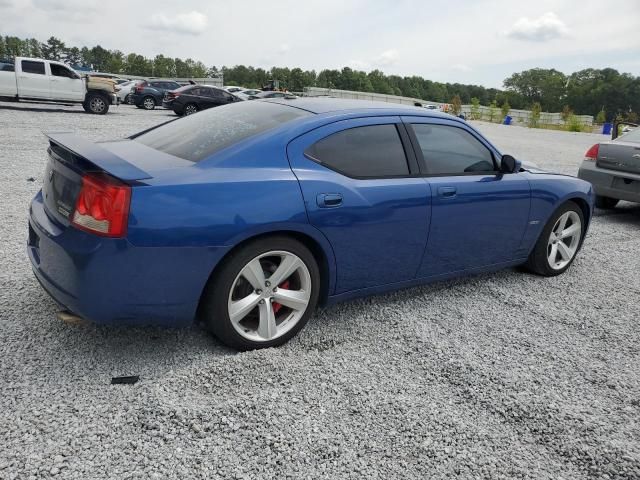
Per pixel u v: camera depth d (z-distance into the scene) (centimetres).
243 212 266
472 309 384
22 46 11894
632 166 698
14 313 319
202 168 273
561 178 450
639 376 304
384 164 333
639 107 12600
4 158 852
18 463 199
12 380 251
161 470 202
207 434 223
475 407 260
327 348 309
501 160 402
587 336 354
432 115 373
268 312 294
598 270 501
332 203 298
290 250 291
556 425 250
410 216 336
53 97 1831
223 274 271
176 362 277
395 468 214
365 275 331
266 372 272
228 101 2316
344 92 5625
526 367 304
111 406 237
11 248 435
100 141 346
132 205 242
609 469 224
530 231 429
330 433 231
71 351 281
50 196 282
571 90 13162
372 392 265
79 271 245
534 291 431
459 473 214
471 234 381
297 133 302
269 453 216
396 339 327
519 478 215
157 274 252
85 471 198
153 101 2677
